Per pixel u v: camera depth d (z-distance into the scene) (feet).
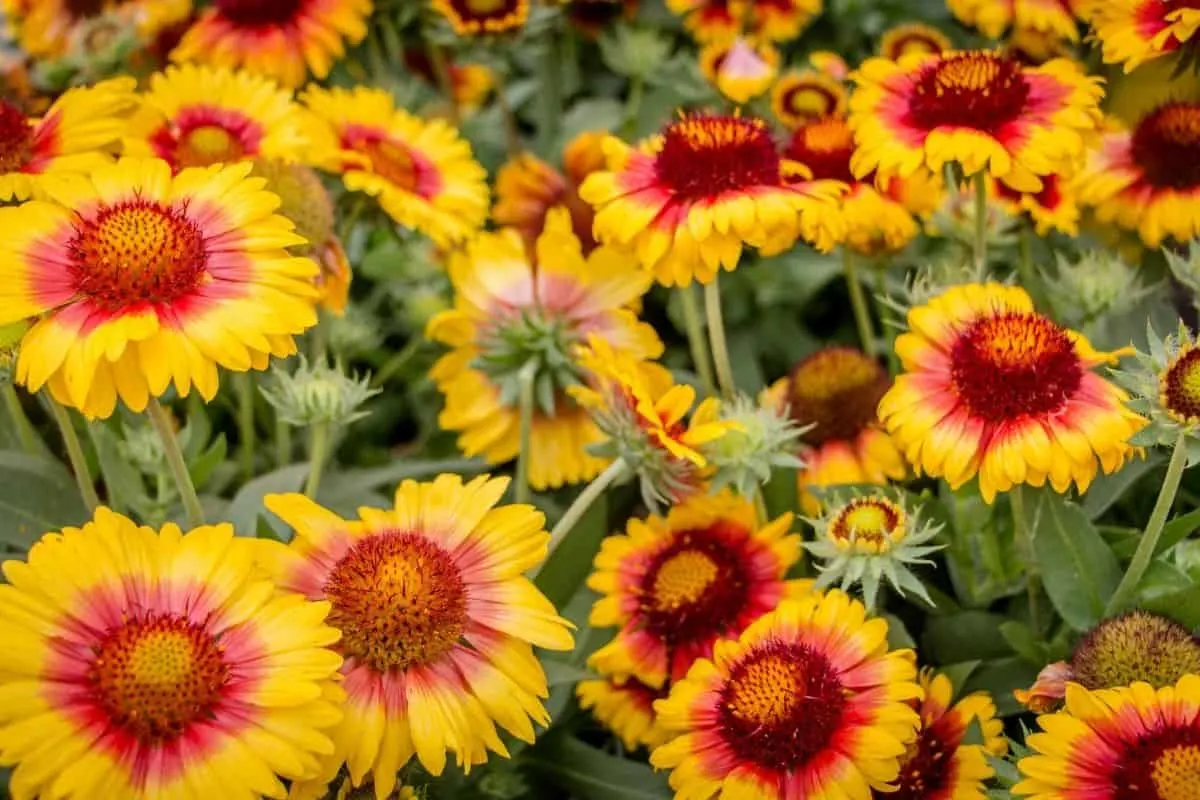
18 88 3.33
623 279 2.66
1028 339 2.28
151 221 2.16
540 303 2.67
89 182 2.24
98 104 2.51
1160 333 2.73
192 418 2.66
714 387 2.96
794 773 2.18
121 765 1.99
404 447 3.08
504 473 2.88
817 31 3.53
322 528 2.21
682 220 2.41
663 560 2.45
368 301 3.16
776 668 2.20
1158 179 2.70
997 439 2.27
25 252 2.17
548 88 3.42
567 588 2.56
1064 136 2.42
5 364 2.21
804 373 2.61
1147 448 2.50
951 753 2.29
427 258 3.10
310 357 2.88
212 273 2.17
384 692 2.12
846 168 2.63
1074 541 2.37
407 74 3.51
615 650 2.41
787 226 2.48
